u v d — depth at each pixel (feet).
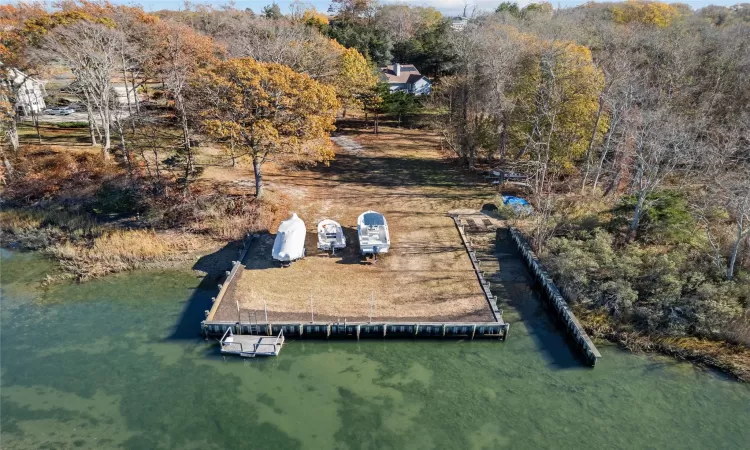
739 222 74.95
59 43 124.26
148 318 78.23
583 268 81.82
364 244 90.99
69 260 95.45
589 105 115.55
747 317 72.18
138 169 124.47
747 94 123.54
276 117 107.14
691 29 190.90
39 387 63.62
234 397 62.80
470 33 187.01
